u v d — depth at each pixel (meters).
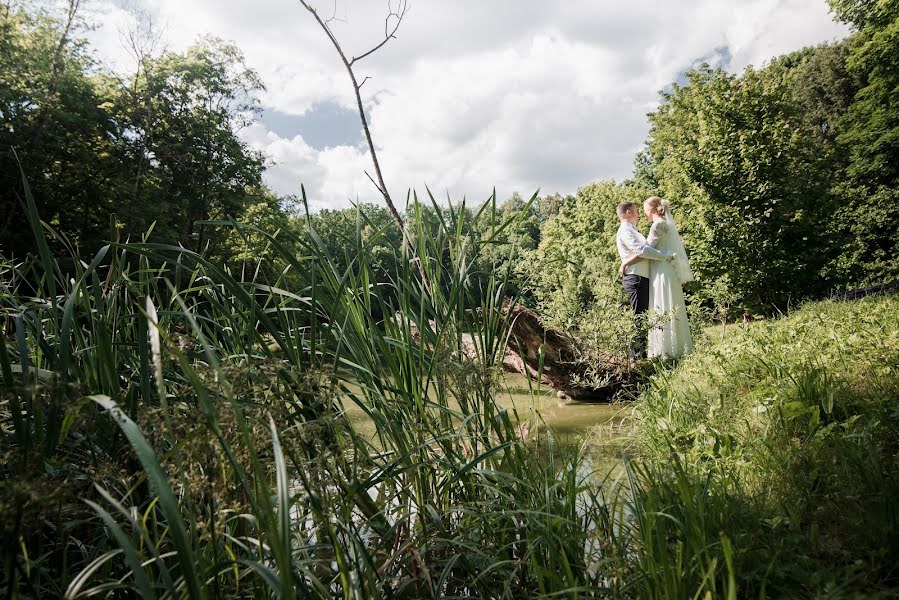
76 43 19.03
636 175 32.16
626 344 5.59
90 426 1.35
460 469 1.65
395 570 1.55
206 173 23.86
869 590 1.15
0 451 1.26
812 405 2.39
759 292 12.73
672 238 6.20
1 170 16.22
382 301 1.86
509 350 5.70
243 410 1.20
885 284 8.52
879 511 1.42
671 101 21.11
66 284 1.80
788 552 1.36
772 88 14.21
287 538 0.83
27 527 0.95
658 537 1.26
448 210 2.17
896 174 21.30
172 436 0.96
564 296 7.54
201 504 1.31
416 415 1.78
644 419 3.49
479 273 2.11
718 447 2.40
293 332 1.68
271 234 1.58
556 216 28.64
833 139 27.12
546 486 1.59
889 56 17.70
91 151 19.81
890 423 2.03
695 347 5.88
